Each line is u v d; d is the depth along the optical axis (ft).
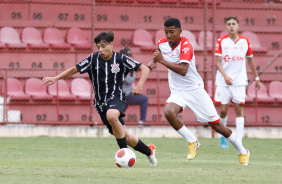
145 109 118.21
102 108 57.16
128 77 116.37
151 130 117.19
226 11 155.22
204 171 52.21
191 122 122.93
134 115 130.93
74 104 128.16
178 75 65.31
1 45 134.41
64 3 147.13
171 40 64.13
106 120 57.72
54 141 102.58
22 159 69.51
